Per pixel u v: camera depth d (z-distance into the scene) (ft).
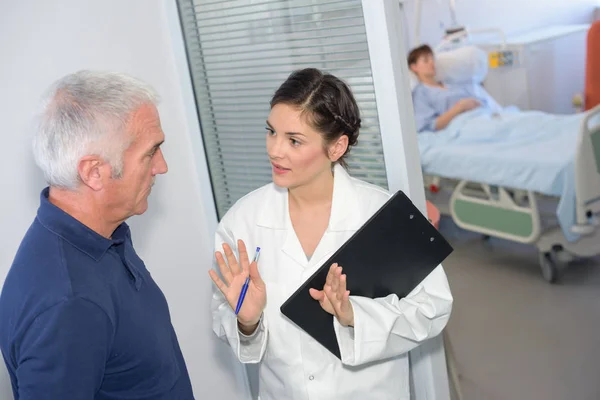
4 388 5.60
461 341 9.93
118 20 5.98
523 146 11.72
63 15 5.62
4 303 3.70
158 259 6.55
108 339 3.66
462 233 13.67
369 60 5.34
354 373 4.70
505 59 16.11
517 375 8.91
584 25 17.72
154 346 4.00
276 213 4.83
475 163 11.72
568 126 12.19
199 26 6.30
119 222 3.99
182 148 6.61
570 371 8.81
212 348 7.12
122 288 3.89
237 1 5.98
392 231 4.43
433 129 13.53
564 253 11.13
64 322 3.46
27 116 5.53
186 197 6.71
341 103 4.30
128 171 3.78
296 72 4.37
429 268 4.67
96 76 3.79
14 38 5.38
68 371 3.43
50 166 3.68
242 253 4.45
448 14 16.31
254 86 6.19
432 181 13.32
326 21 5.49
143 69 6.20
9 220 5.58
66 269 3.60
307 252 4.76
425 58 13.88
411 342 4.61
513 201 11.46
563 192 10.61
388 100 5.23
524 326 10.07
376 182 5.63
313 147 4.31
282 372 4.77
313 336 4.46
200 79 6.48
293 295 4.29
